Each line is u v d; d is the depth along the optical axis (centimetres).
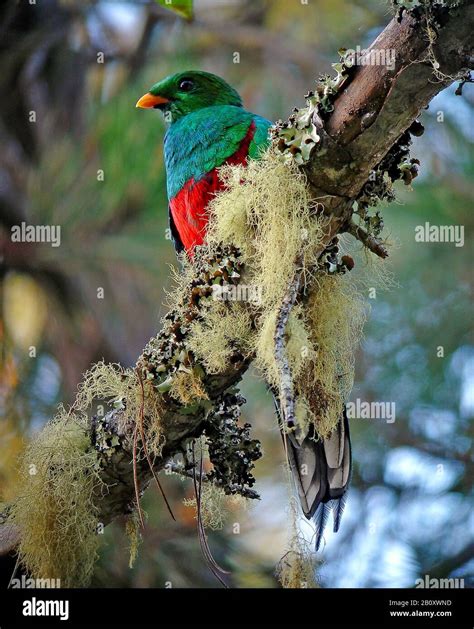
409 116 404
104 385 461
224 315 431
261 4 830
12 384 703
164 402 445
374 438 742
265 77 815
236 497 504
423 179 731
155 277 729
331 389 441
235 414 461
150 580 637
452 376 739
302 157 415
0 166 743
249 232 430
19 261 711
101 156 724
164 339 444
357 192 425
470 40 387
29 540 466
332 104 409
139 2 794
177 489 695
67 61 783
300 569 440
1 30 770
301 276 427
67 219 713
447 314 739
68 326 733
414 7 390
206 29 808
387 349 746
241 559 687
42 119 771
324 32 812
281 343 393
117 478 467
